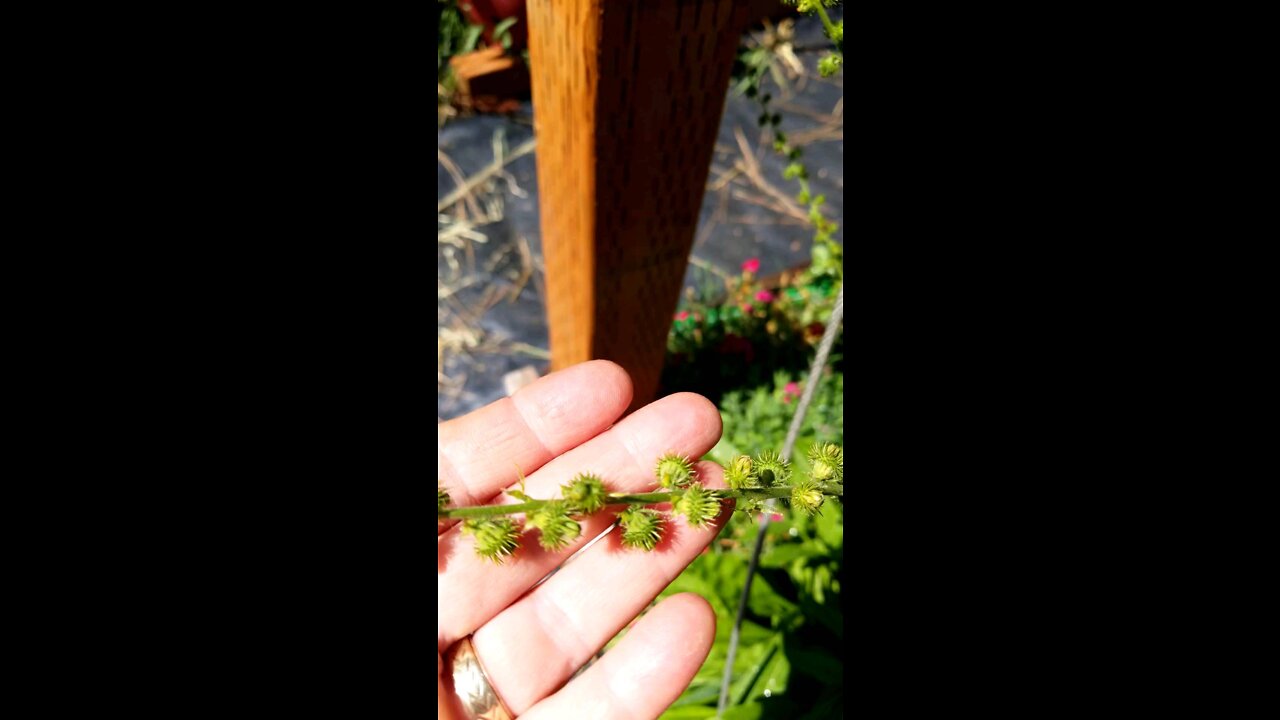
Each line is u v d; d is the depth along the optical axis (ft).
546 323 1.23
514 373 1.16
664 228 0.69
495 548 0.41
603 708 0.50
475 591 0.51
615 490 0.54
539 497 0.53
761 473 0.42
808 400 0.50
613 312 0.75
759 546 0.62
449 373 1.17
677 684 0.51
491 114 1.45
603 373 0.55
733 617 0.80
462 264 1.28
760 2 1.36
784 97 1.44
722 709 0.71
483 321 1.23
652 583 0.53
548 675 0.53
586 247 0.67
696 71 0.57
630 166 0.61
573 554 0.53
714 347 1.08
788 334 1.09
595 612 0.53
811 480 0.42
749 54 0.79
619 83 0.54
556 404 0.55
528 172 1.40
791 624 0.80
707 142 0.63
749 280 1.18
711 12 0.53
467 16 1.41
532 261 1.30
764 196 1.34
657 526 0.43
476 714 0.52
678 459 0.45
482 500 0.54
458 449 0.54
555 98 0.60
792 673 0.76
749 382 1.04
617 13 0.50
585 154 0.59
